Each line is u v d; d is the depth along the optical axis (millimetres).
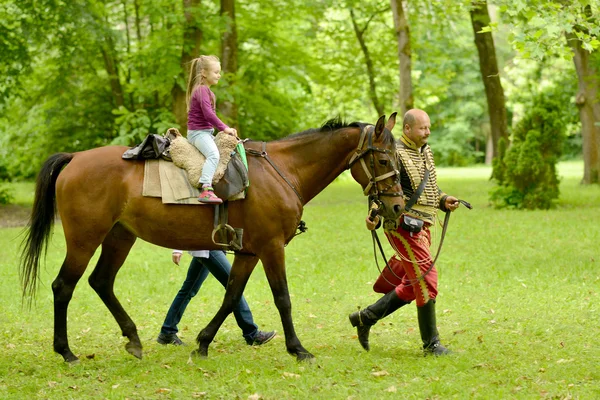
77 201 5816
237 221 5910
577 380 5160
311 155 6074
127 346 6125
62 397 5059
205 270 6699
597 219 15414
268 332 6711
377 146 5820
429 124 5934
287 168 6059
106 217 5844
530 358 5809
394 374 5465
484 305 7910
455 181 31219
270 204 5898
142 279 10016
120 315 6180
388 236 5961
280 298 5926
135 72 21016
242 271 6133
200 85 5922
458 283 9156
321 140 6082
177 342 6707
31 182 31266
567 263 10297
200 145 5867
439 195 6137
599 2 8422
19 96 21109
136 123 19016
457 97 53344
